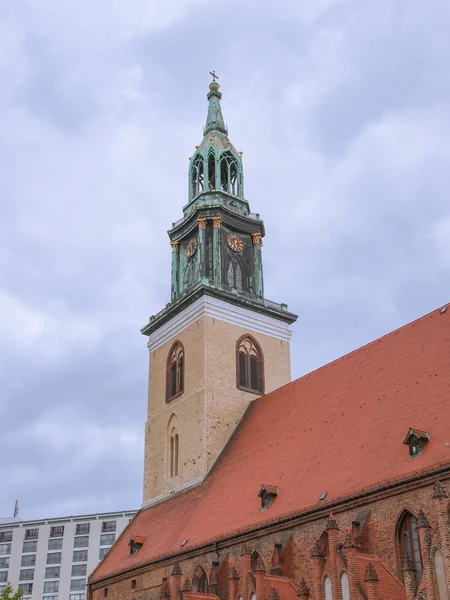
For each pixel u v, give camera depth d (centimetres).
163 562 6194
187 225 8425
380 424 5222
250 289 8200
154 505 7444
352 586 4106
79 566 15288
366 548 4550
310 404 6328
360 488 4738
